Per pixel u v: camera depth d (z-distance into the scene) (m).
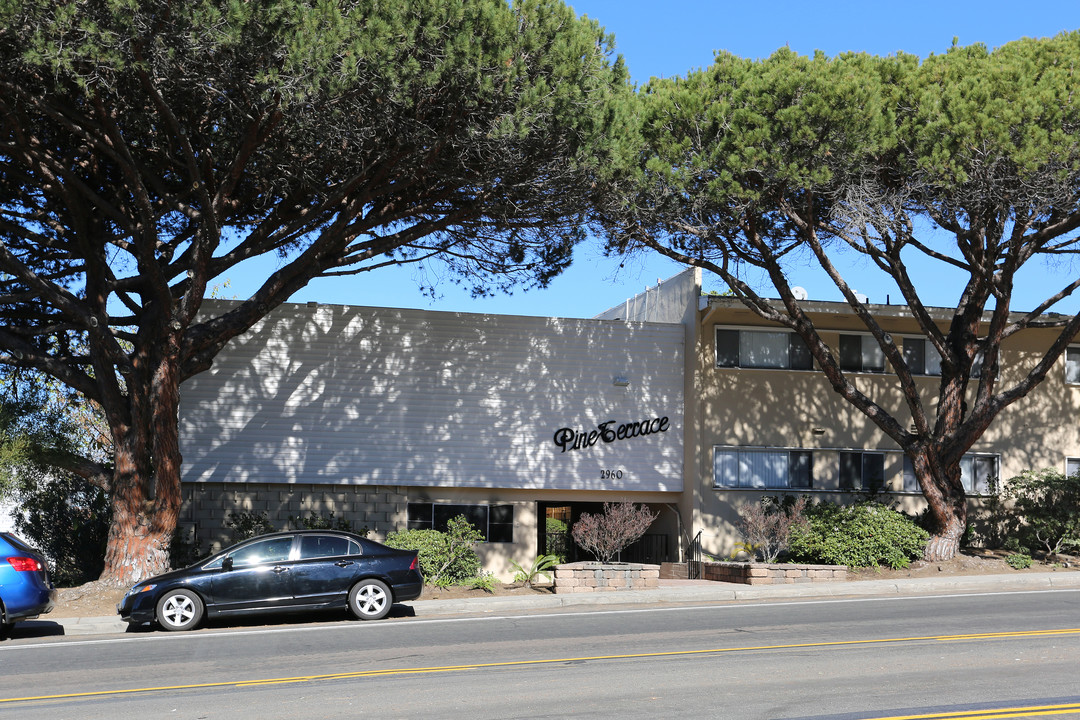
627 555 28.38
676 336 26.11
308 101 14.68
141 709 8.73
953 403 22.19
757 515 22.39
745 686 9.24
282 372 23.75
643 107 19.22
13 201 18.75
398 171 17.56
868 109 18.20
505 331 25.05
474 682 9.69
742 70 19.78
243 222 19.92
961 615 14.58
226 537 23.19
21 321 19.92
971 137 17.88
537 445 24.89
